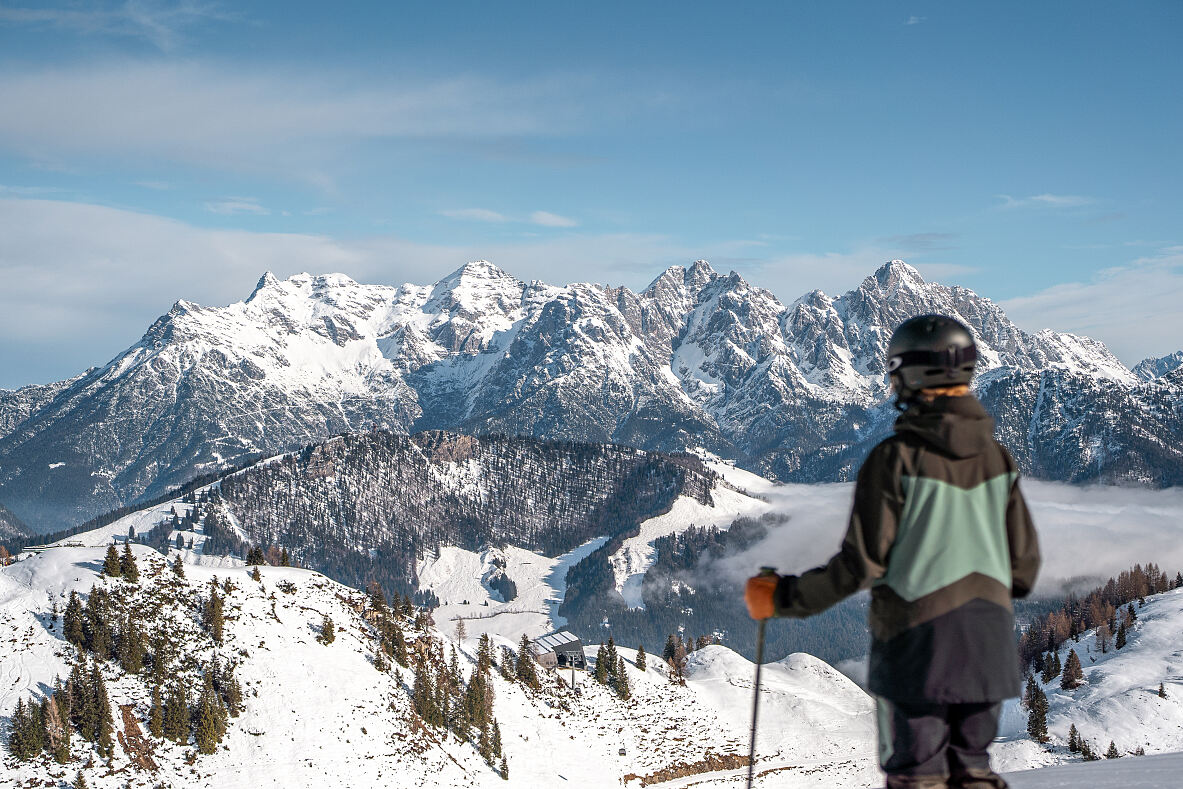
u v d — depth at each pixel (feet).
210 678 338.54
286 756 311.47
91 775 274.36
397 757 333.01
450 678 411.75
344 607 435.53
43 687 307.99
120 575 379.55
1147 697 467.11
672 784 401.70
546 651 514.68
